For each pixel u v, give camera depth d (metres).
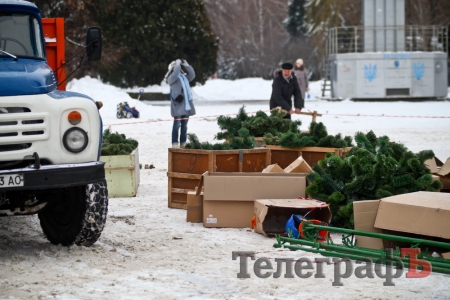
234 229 10.94
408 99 50.84
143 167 18.05
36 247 9.88
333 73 52.38
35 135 8.70
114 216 11.88
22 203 9.51
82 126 8.98
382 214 9.16
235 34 104.12
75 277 8.23
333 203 10.69
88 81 41.69
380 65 50.44
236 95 57.81
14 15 10.42
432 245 8.48
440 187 10.73
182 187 12.64
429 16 70.19
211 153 12.22
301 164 11.80
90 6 49.44
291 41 99.00
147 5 52.59
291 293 7.61
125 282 8.02
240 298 7.40
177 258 9.14
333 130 27.34
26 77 9.06
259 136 15.08
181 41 53.69
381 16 50.75
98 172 8.94
